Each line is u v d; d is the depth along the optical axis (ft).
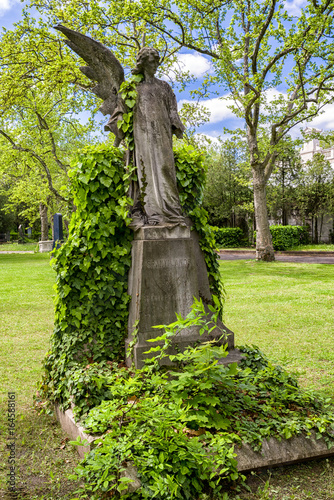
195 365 9.91
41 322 26.45
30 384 15.79
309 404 11.42
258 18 43.70
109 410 9.20
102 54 13.79
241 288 38.88
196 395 9.59
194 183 15.62
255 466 9.14
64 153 68.33
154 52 13.75
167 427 8.63
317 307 29.27
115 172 14.07
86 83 48.14
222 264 62.23
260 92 45.62
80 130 58.13
